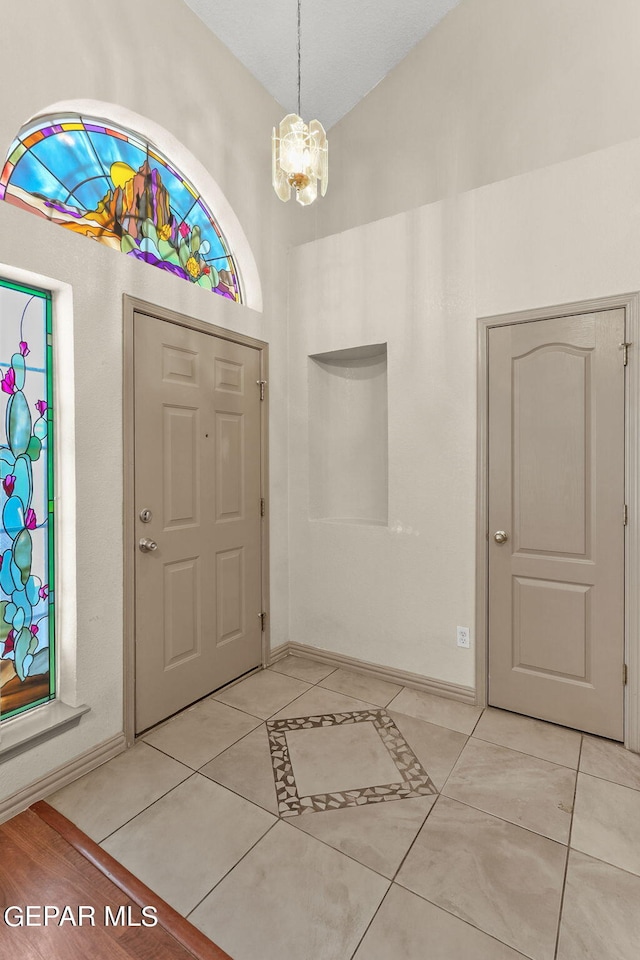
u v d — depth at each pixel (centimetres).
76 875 148
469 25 293
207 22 254
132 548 217
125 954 126
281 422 311
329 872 149
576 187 221
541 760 204
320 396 318
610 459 216
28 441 187
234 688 270
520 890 142
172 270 246
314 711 245
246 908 137
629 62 251
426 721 235
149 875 148
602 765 201
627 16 251
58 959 125
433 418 260
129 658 216
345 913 136
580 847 158
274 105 306
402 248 269
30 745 178
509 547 241
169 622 238
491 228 242
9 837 162
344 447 326
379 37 298
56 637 198
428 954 125
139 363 220
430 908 137
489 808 176
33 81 177
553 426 229
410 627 271
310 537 309
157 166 239
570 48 266
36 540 191
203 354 254
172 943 128
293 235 322
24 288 185
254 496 290
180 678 244
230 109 272
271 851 157
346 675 287
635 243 209
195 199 262
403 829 166
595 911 136
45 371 192
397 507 272
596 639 221
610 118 256
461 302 251
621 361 213
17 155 181
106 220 213
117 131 220
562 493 228
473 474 249
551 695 233
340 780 192
